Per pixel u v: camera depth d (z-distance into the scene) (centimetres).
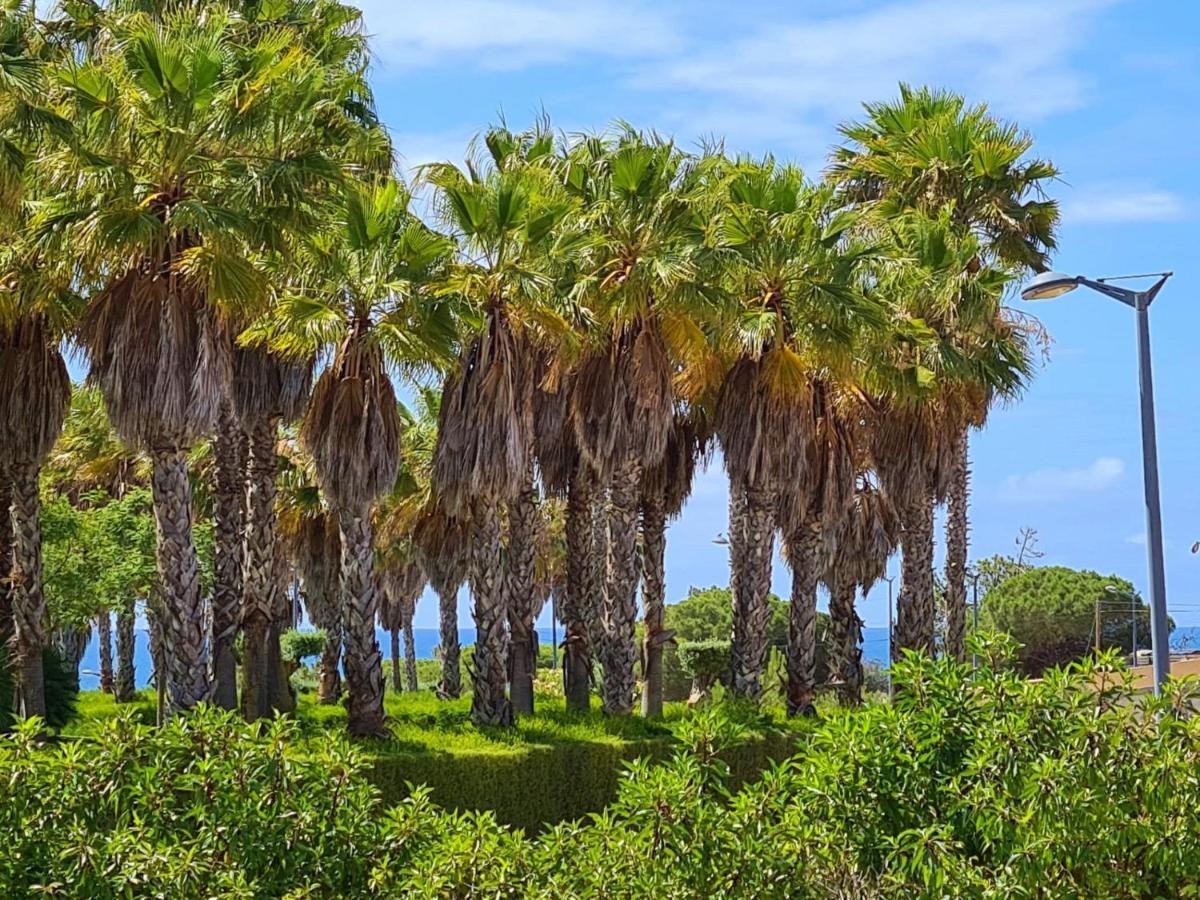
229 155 1934
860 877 886
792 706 2833
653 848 873
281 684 2748
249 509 2578
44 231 1850
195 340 1900
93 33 2936
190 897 852
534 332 2458
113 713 2880
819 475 2816
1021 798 876
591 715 2625
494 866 886
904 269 2702
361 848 921
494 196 2284
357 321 2189
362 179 2514
